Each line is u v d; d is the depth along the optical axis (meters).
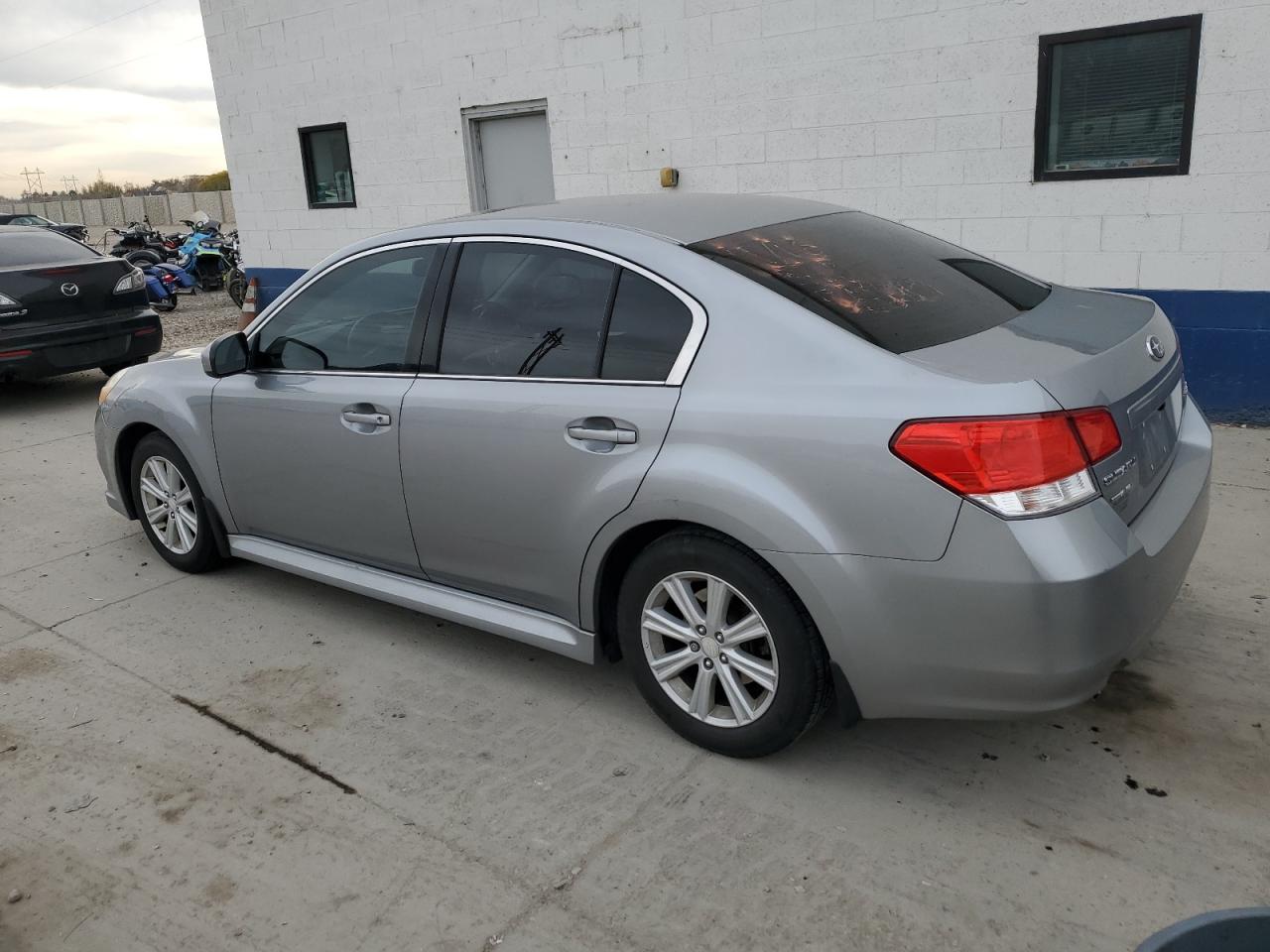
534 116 8.98
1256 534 4.48
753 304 2.82
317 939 2.46
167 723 3.50
